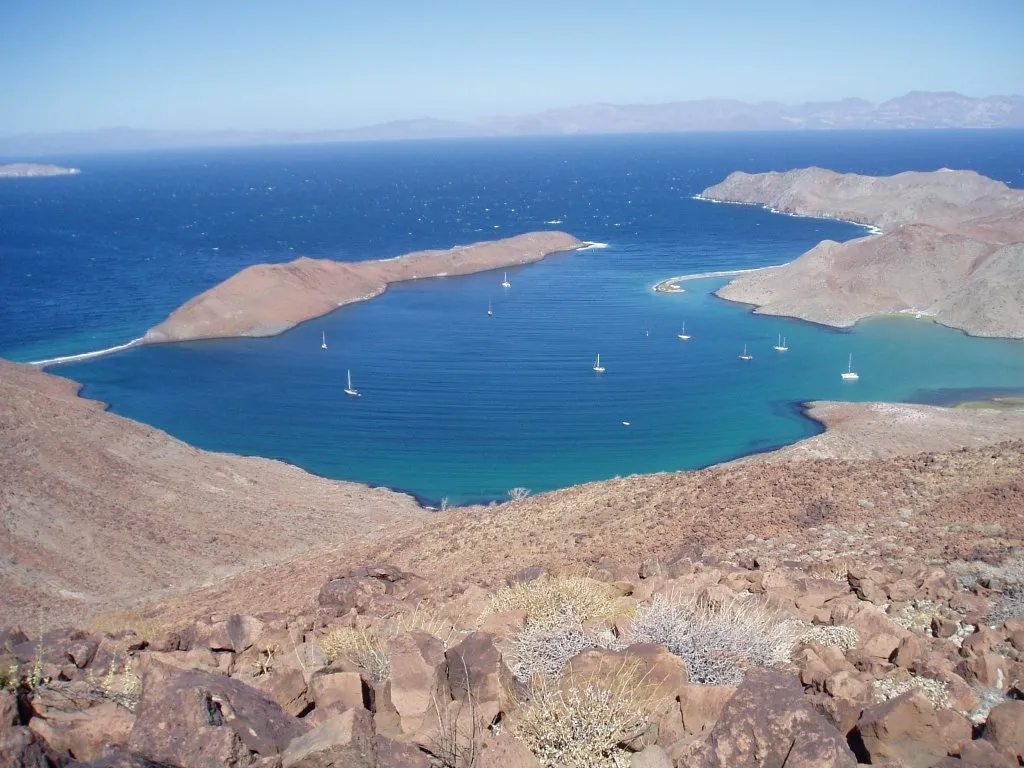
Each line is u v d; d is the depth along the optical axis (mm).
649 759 6148
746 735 5883
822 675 7801
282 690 7539
